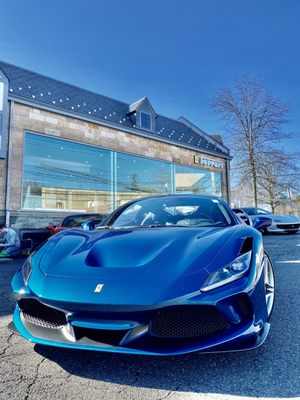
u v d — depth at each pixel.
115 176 12.23
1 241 6.46
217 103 19.19
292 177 19.72
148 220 2.63
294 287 3.11
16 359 1.67
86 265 1.64
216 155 16.61
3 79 8.83
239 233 1.95
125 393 1.32
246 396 1.28
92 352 1.74
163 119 16.36
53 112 10.22
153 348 1.37
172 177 14.40
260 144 18.73
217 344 1.38
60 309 1.46
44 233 8.86
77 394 1.31
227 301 1.43
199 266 1.51
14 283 1.75
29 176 9.56
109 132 11.92
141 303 1.36
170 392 1.32
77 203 11.12
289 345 1.76
